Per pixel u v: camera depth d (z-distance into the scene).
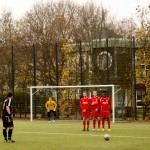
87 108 31.58
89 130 31.94
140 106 49.00
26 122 44.31
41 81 54.03
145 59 45.84
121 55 48.38
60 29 64.19
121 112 46.12
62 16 65.62
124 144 22.11
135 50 46.59
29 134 28.98
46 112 50.81
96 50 50.38
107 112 30.92
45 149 20.20
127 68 47.50
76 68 50.81
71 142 23.36
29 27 63.88
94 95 31.53
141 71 46.00
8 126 23.66
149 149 19.97
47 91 51.19
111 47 49.53
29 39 62.06
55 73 53.28
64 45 52.53
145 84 45.88
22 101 52.78
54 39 62.75
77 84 50.47
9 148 20.73
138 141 23.59
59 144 22.38
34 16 64.81
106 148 20.44
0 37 64.50
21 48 59.00
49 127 35.94
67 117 49.88
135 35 48.97
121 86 47.25
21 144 22.52
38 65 54.88
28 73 54.06
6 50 59.75
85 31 67.88
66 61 51.97
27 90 52.91
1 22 65.94
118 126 36.31
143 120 45.00
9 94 23.55
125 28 67.44
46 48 56.34
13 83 52.38
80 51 49.75
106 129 32.88
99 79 49.38
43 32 62.25
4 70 55.22
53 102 44.56
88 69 50.34
